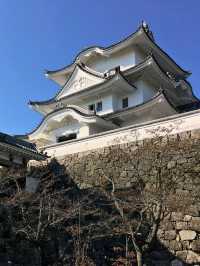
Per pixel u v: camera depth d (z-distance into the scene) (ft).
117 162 63.93
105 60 110.01
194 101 110.42
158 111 90.27
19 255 45.34
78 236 47.96
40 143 103.40
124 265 47.06
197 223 50.21
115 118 94.63
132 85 97.76
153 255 51.49
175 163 56.54
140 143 63.00
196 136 57.06
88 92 100.48
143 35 99.76
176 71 112.98
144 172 59.00
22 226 46.80
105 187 62.59
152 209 46.73
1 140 60.54
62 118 96.73
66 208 53.01
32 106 110.73
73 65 111.96
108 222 52.85
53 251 46.42
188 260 49.06
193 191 52.70
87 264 44.68
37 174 64.34
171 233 51.55
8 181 56.65
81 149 70.64
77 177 68.03
